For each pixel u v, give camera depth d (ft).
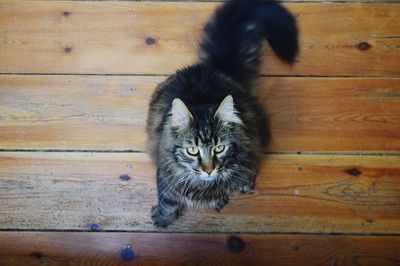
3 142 2.55
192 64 2.71
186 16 2.85
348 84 2.69
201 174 2.02
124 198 2.46
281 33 2.62
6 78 2.69
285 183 2.49
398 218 2.42
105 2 2.85
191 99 2.14
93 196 2.46
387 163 2.53
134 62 2.75
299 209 2.43
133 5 2.86
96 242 2.37
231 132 2.00
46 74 2.70
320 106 2.65
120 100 2.66
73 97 2.66
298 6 2.85
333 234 2.38
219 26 2.54
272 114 2.63
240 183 2.31
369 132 2.59
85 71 2.72
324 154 2.55
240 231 2.39
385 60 2.75
